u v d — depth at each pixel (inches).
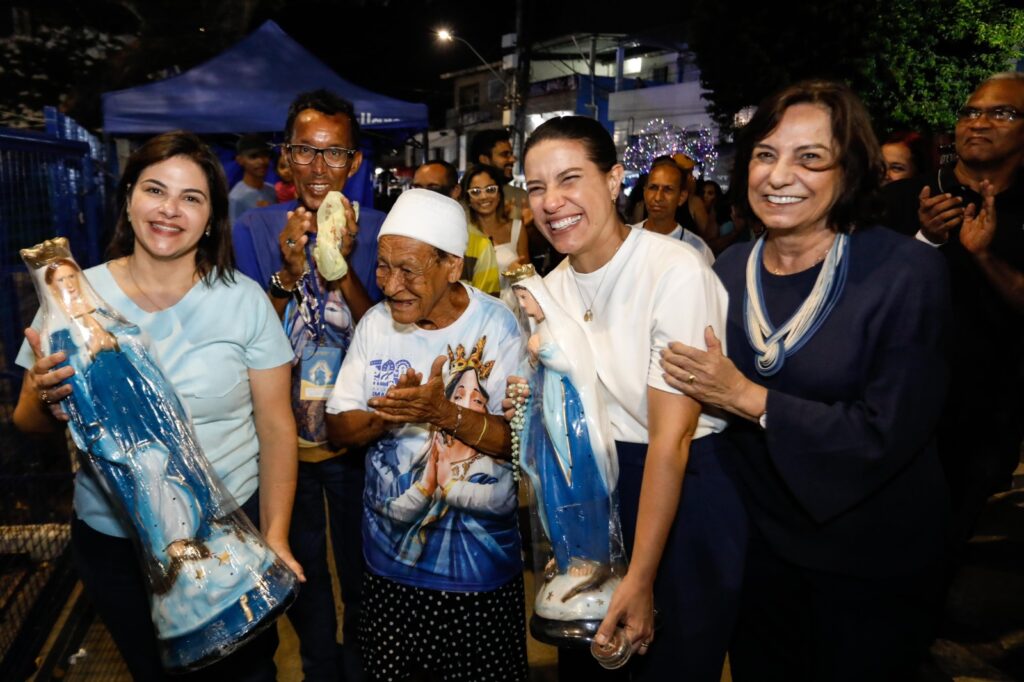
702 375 71.1
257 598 72.2
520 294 77.4
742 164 80.4
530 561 151.6
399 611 86.3
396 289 79.0
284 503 87.4
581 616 73.6
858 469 71.9
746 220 82.4
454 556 83.8
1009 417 113.3
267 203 239.6
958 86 569.3
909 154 142.3
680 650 80.8
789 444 72.4
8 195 141.6
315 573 108.0
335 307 100.7
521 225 172.9
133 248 81.6
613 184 77.5
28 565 138.2
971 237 102.4
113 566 81.1
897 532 75.9
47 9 391.5
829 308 74.4
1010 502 184.9
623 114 1427.2
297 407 101.3
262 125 279.3
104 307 73.2
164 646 71.1
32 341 71.1
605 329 78.6
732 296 81.7
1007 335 108.8
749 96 607.2
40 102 402.3
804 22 561.0
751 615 88.9
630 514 81.0
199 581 70.1
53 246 71.5
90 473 79.6
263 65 282.5
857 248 74.7
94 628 135.4
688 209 203.3
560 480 75.0
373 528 86.9
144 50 444.1
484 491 82.9
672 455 73.4
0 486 137.3
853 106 72.2
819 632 81.8
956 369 108.9
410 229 78.1
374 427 84.7
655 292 75.1
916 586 77.6
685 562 80.0
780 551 80.4
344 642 111.0
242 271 106.2
